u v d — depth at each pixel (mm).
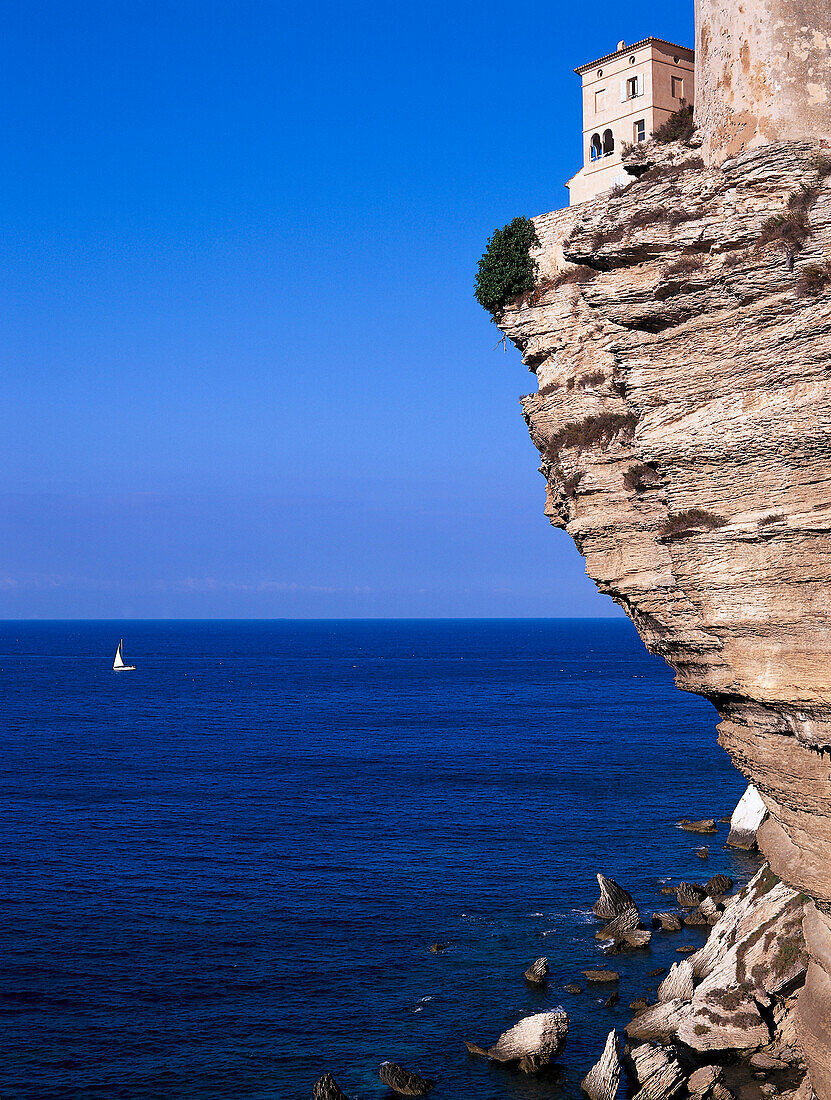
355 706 174250
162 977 48125
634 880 62969
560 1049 39875
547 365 30188
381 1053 40625
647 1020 39781
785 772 22734
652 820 79688
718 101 21922
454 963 49656
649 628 26672
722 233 20750
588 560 28344
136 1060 40094
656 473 23031
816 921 25719
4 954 50719
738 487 21234
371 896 60281
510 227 30703
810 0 20656
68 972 48625
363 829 77500
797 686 20906
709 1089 34250
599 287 23062
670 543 22594
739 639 21781
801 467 20203
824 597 20234
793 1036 35688
